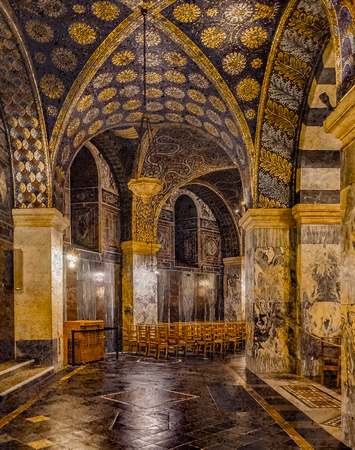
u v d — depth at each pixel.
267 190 10.14
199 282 20.55
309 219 9.59
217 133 11.47
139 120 12.23
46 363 9.77
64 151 10.52
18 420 6.12
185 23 8.46
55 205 10.27
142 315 15.78
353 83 4.93
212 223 21.67
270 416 6.25
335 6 5.15
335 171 9.63
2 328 9.37
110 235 15.34
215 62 9.16
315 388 8.11
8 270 9.74
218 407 6.77
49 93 9.38
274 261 10.05
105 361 11.90
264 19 8.09
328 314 9.45
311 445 5.04
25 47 8.50
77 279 13.41
